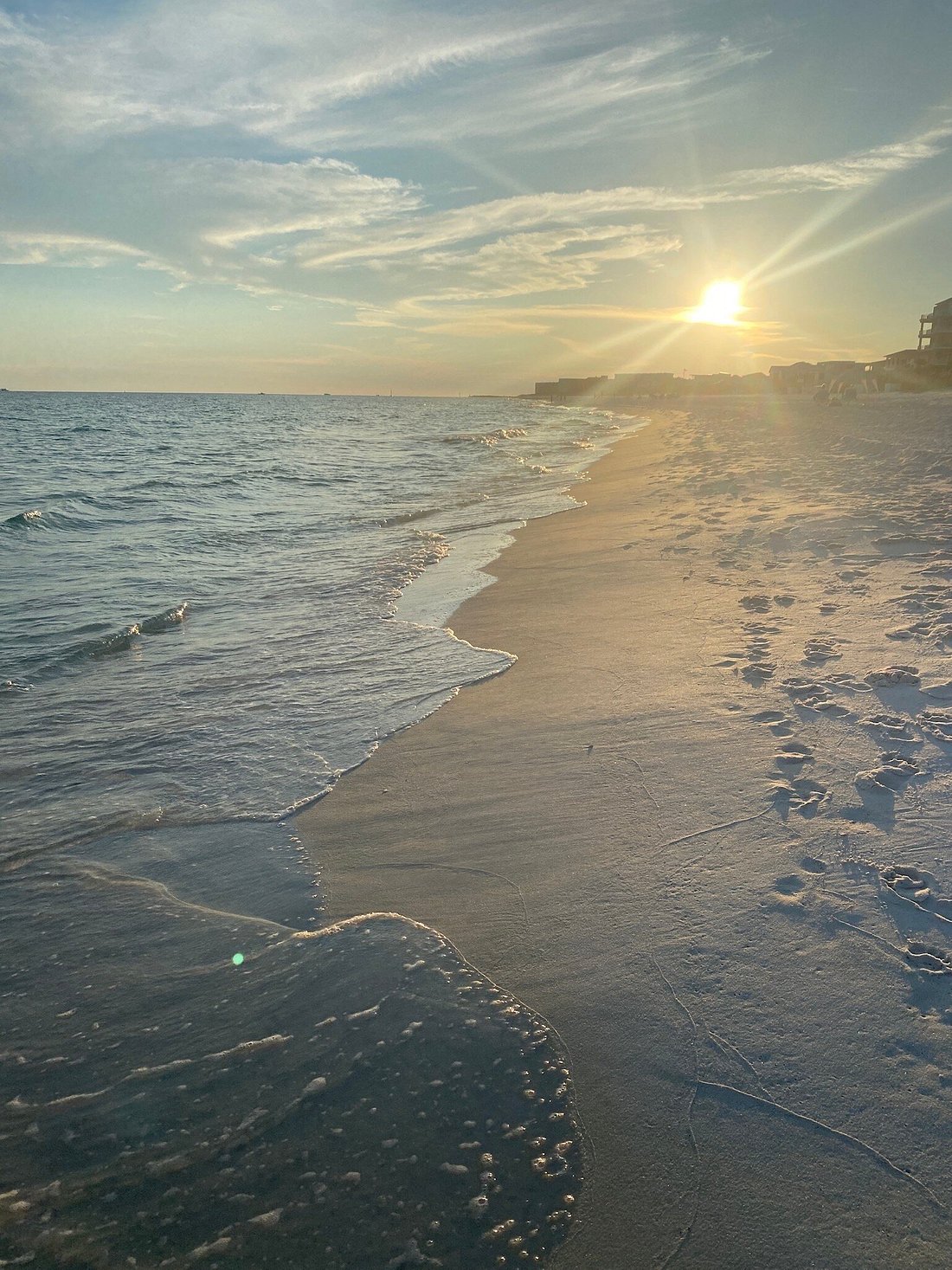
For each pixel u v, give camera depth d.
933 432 17.70
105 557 9.87
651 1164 1.85
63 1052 2.29
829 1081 2.00
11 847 3.43
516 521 12.06
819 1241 1.66
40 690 5.27
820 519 8.51
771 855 2.90
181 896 3.06
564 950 2.57
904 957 2.37
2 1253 1.73
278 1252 1.71
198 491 16.91
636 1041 2.19
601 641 5.57
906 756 3.45
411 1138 1.95
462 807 3.55
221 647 6.15
